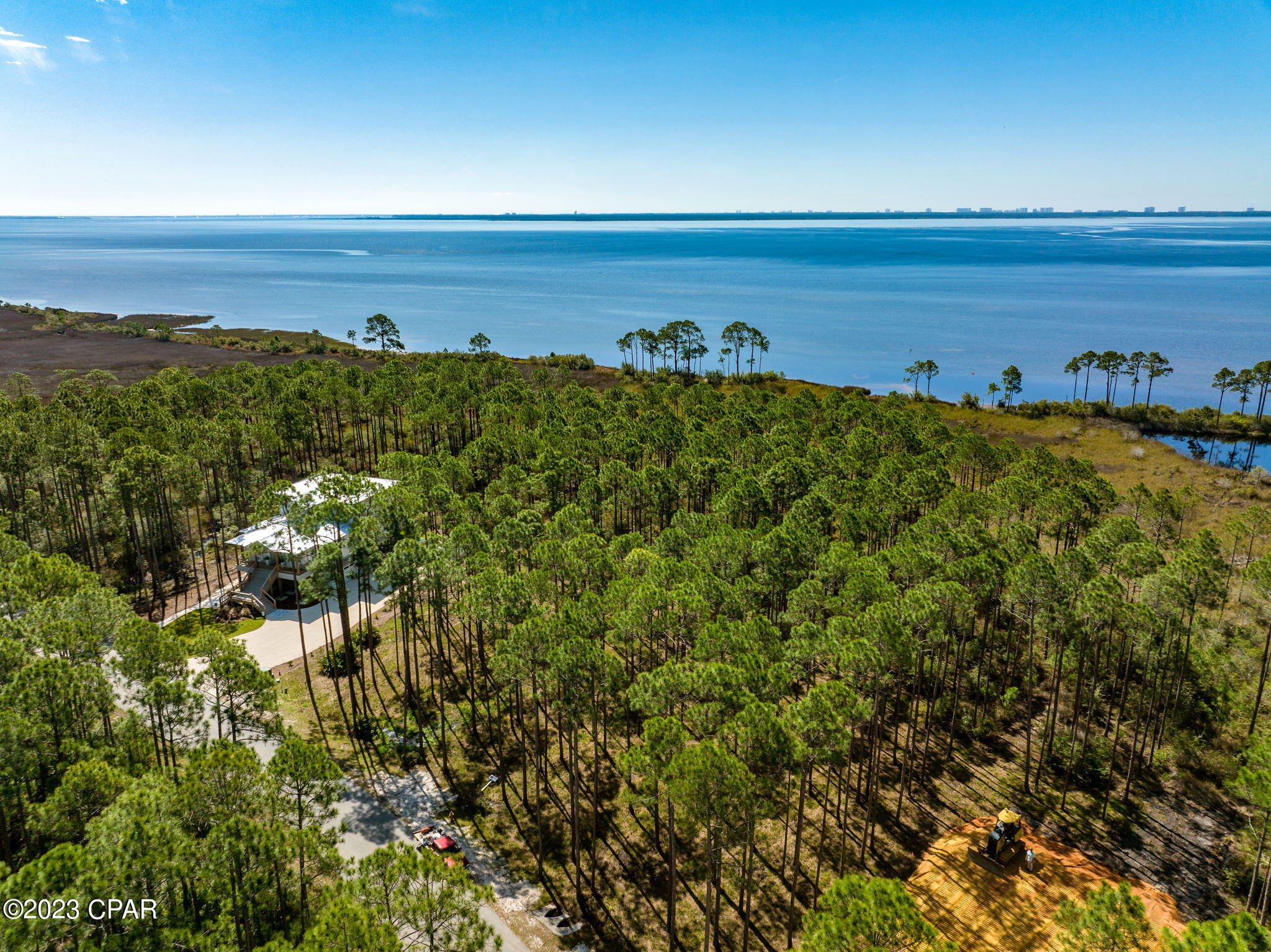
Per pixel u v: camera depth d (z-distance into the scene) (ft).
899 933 84.12
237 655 142.00
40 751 122.83
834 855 149.69
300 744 115.96
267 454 351.25
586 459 336.29
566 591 197.67
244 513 335.47
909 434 351.67
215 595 271.69
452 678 217.56
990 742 184.14
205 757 111.14
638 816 162.61
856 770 175.63
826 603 172.96
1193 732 180.96
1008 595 183.73
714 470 297.53
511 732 191.72
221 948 88.12
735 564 199.52
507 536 209.05
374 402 414.21
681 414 483.10
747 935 124.36
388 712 200.75
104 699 132.67
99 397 393.70
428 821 159.53
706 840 145.89
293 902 109.40
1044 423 508.94
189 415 394.52
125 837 91.61
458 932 91.50
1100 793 165.27
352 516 203.62
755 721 119.75
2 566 181.88
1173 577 166.40
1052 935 124.88
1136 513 272.72
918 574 183.93
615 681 148.05
